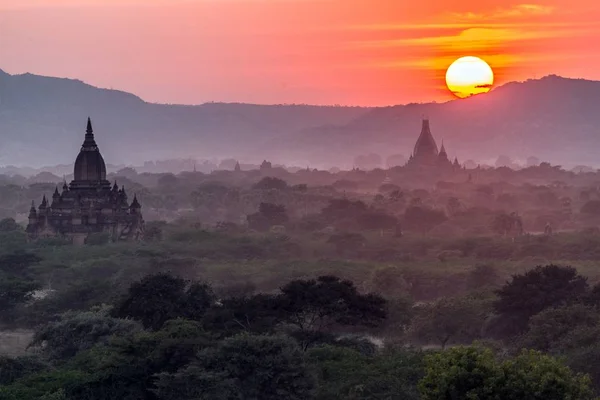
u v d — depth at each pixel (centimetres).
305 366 19625
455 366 15900
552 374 15700
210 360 19775
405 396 18850
